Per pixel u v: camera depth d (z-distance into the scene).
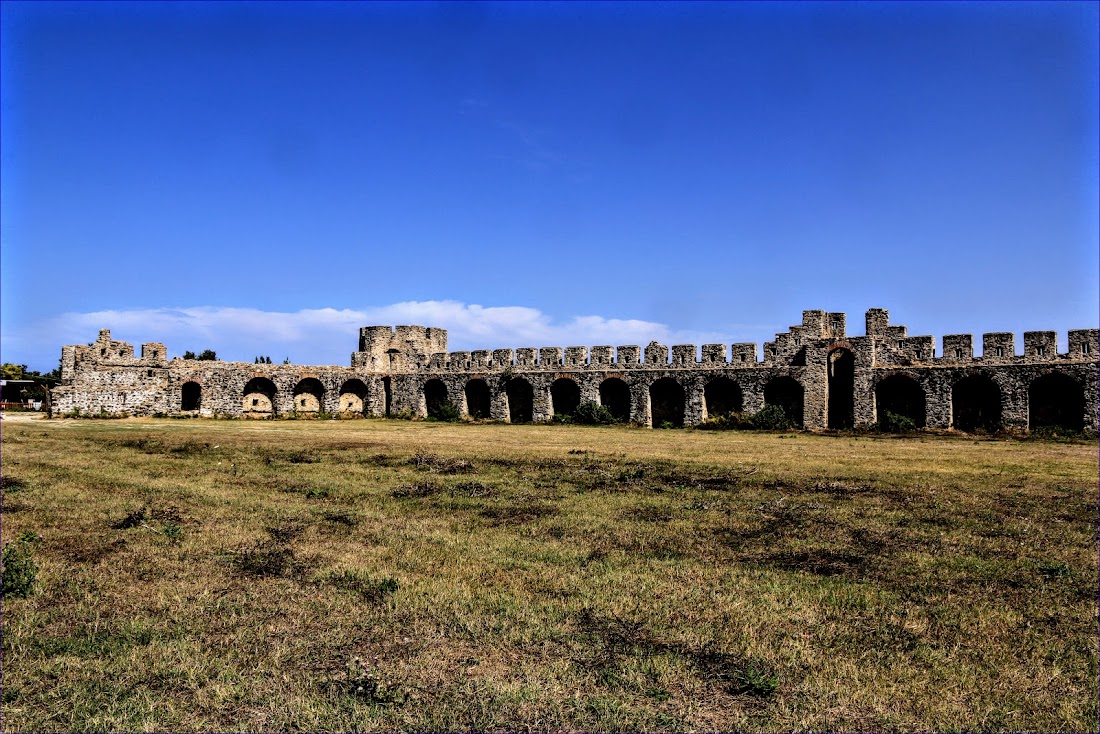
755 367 61.38
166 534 15.67
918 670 9.23
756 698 8.52
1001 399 52.53
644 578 12.76
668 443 41.97
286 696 8.48
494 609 11.20
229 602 11.41
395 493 21.27
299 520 17.36
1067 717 8.06
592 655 9.61
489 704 8.32
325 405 74.06
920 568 13.46
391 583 12.18
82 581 12.28
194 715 8.05
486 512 18.56
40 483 22.53
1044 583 12.64
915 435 51.81
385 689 8.61
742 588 12.27
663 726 7.88
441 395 77.75
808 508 19.19
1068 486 23.22
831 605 11.46
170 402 66.62
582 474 25.86
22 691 8.48
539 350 70.31
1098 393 49.06
